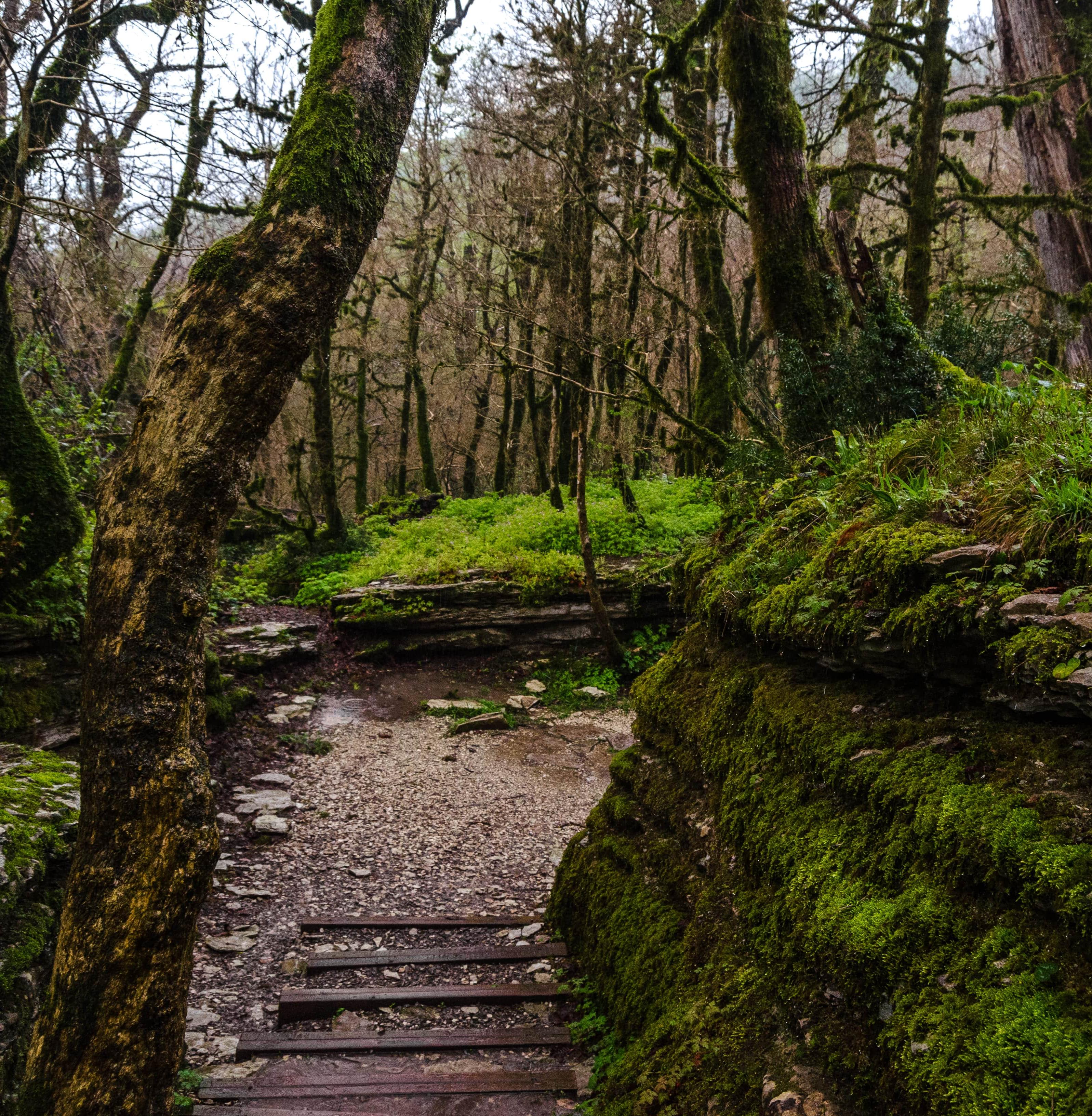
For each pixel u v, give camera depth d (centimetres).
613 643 1183
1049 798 221
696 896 386
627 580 1234
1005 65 1288
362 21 253
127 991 211
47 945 330
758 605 417
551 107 1174
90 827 217
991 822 224
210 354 224
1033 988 196
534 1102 346
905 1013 223
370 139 247
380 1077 363
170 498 219
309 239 234
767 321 732
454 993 444
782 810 333
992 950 211
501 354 1160
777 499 516
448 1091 349
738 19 698
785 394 627
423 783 843
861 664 329
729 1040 299
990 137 1909
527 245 1692
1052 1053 180
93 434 848
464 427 2666
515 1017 432
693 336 1809
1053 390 388
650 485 1555
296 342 233
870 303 605
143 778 215
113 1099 208
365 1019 429
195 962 493
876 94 1222
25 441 646
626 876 471
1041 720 249
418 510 1908
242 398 226
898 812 266
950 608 277
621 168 1316
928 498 348
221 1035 415
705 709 445
